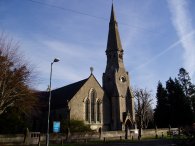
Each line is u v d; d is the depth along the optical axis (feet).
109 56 210.18
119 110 185.98
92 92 178.19
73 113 160.86
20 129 135.74
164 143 111.86
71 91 177.78
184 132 75.41
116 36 214.07
